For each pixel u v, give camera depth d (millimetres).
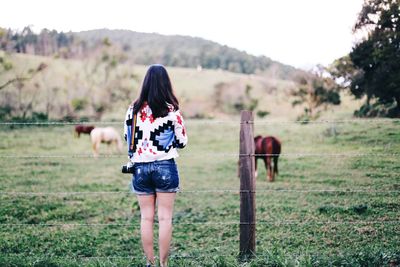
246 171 4172
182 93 39688
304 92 23547
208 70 52500
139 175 3592
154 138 3541
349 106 17359
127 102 32188
